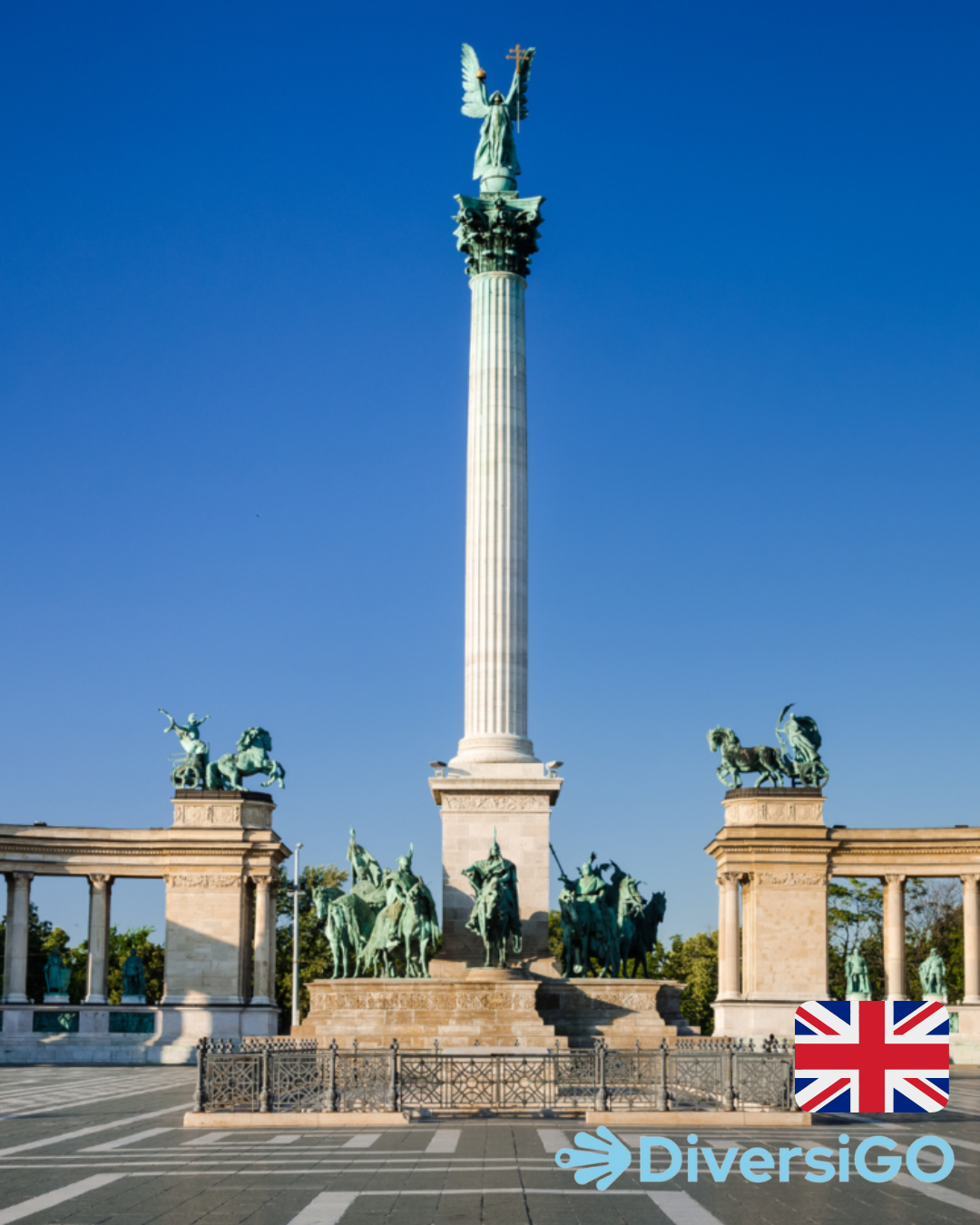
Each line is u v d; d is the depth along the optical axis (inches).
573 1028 2432.3
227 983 3964.1
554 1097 1596.9
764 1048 1718.8
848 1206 970.7
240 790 4074.8
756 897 3971.5
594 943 2691.9
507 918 2431.1
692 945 6791.3
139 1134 1454.2
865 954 5541.3
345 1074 1615.4
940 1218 925.2
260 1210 944.3
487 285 2874.0
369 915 2746.1
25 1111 1834.4
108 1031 3900.1
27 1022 3880.4
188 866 4030.5
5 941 3944.4
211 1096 1546.5
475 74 3036.4
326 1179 1085.8
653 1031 2431.1
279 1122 1499.8
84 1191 1034.7
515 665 2716.5
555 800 2696.9
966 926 3941.9
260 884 4045.3
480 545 2763.3
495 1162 1176.8
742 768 4099.4
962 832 3954.2
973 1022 3855.8
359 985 2379.4
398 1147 1286.9
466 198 2893.7
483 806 2630.4
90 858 4018.2
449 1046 2283.5
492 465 2790.4
